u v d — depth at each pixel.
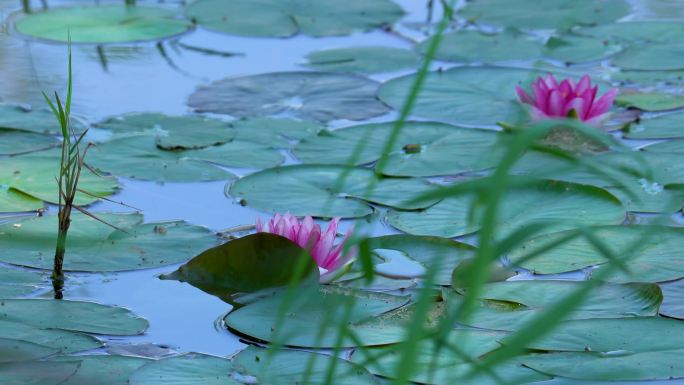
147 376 3.81
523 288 4.58
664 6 10.19
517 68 8.11
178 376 3.82
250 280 4.76
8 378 3.73
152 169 6.15
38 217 5.36
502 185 2.60
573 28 9.37
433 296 4.56
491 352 3.98
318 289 4.66
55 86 7.73
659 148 6.43
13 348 3.99
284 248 4.72
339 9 10.13
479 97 7.52
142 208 5.61
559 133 6.80
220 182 6.00
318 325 4.31
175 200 5.73
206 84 7.88
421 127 6.84
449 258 4.95
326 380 3.43
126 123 6.90
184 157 6.34
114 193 5.80
